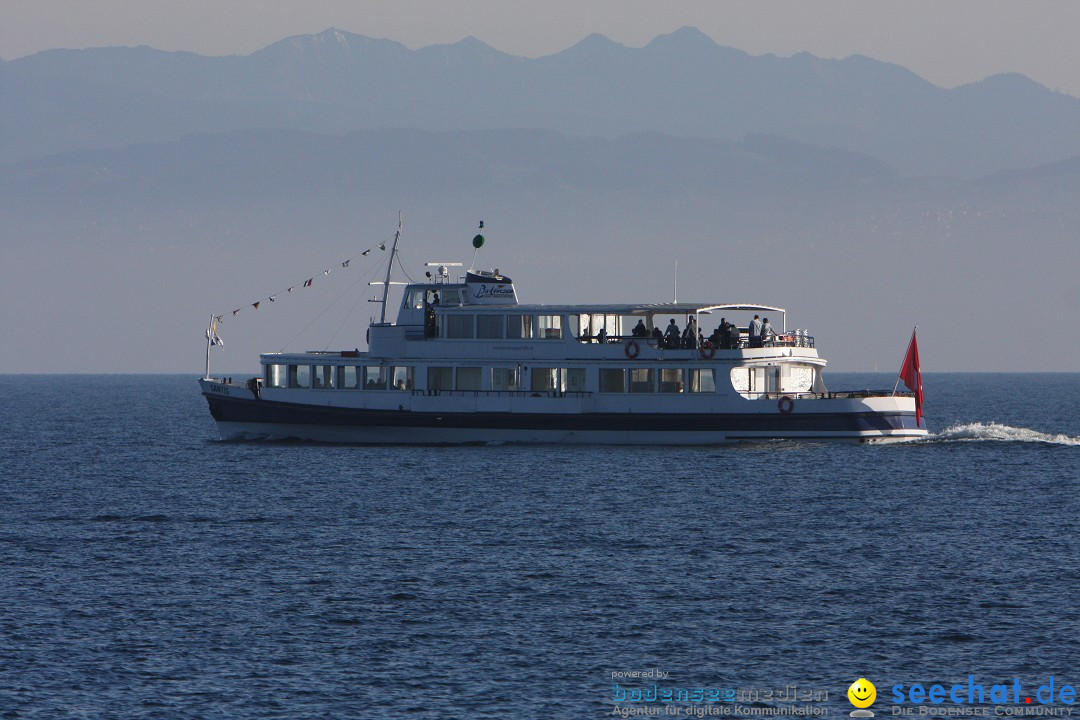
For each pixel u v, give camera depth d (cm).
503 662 16975
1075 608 19238
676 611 19162
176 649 17438
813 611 19162
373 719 15138
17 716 15188
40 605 19500
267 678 16375
